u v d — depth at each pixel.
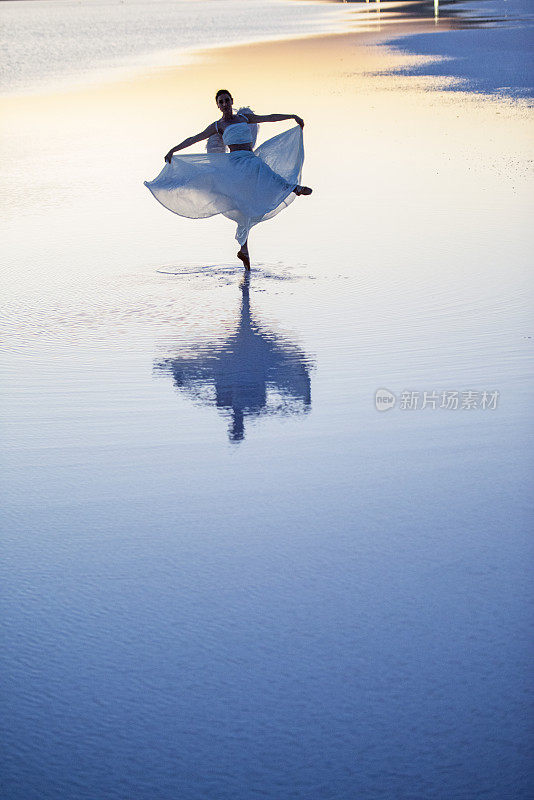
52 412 5.32
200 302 7.29
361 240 8.93
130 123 17.81
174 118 18.16
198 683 3.06
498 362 5.80
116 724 2.89
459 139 14.31
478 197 10.45
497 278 7.51
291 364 5.93
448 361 5.84
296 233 9.35
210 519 4.13
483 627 3.29
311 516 4.12
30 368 6.01
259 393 5.50
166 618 3.43
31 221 10.39
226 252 8.82
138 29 45.97
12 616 3.48
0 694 3.05
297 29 41.59
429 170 12.16
